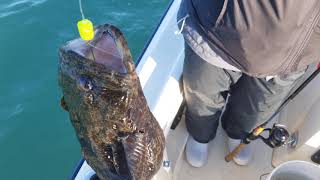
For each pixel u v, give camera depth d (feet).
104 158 2.56
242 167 4.54
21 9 8.99
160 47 4.27
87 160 2.72
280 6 2.68
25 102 7.54
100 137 2.48
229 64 3.23
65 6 9.05
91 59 2.30
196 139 4.37
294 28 2.78
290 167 3.84
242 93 3.76
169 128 4.07
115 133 2.44
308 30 2.84
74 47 2.35
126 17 9.02
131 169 2.52
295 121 4.55
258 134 3.95
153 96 3.89
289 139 4.32
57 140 7.13
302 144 4.28
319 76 4.34
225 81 3.58
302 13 2.72
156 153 2.60
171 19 4.55
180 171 4.48
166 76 4.03
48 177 6.76
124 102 2.35
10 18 8.80
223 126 4.53
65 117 7.38
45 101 7.56
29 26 8.66
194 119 4.08
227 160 4.53
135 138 2.47
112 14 9.03
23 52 8.21
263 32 2.83
